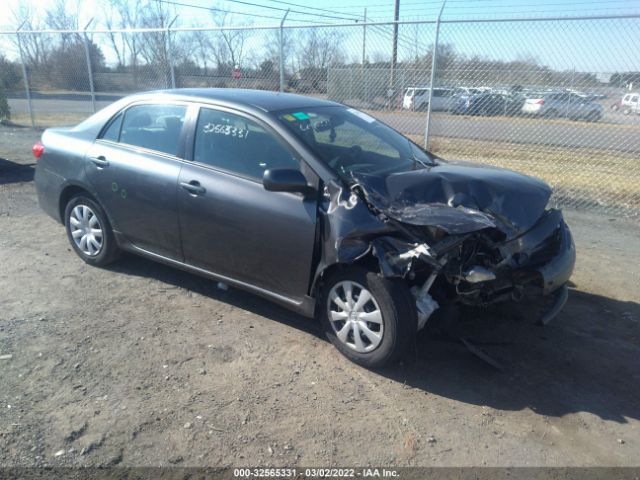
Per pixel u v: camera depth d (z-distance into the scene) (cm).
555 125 962
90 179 462
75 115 1688
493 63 891
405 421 300
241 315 416
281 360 357
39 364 341
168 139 426
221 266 403
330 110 436
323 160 357
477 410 312
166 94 441
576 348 381
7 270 489
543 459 275
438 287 350
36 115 1716
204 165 400
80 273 485
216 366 347
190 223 405
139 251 456
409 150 439
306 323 407
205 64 1148
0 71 1809
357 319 342
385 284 323
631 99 887
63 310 415
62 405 303
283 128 373
